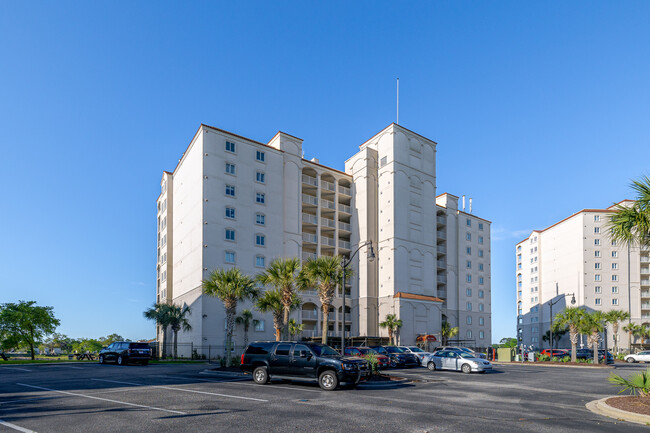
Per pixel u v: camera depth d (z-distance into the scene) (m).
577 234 91.81
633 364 48.66
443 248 73.62
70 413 12.30
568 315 44.56
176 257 57.28
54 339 122.12
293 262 32.88
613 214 15.63
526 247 111.31
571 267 92.94
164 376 23.80
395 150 64.88
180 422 11.09
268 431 10.14
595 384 22.36
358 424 10.97
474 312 75.75
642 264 89.56
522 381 23.73
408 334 59.97
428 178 69.19
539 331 102.81
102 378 22.59
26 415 12.03
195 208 51.19
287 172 58.50
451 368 30.19
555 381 23.92
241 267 51.16
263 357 19.81
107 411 12.61
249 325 49.69
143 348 35.25
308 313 57.88
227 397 15.53
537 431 10.52
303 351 18.81
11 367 31.42
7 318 50.84
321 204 64.12
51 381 21.00
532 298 106.88
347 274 32.72
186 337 50.16
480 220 80.88
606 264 89.25
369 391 17.83
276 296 33.06
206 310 46.91
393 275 61.06
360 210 65.75
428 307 63.19
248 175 54.00
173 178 62.38
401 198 64.25
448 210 75.75
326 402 14.52
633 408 13.04
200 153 51.16
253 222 53.41
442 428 10.67
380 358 30.72
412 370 31.17
